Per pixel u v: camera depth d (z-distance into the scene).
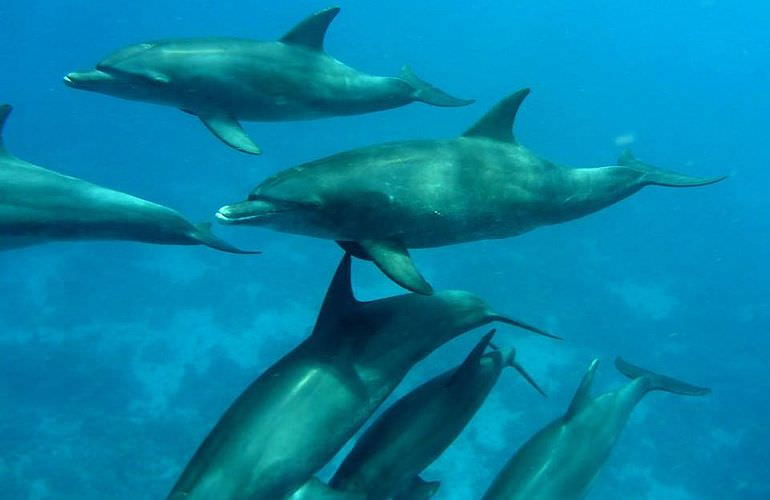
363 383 6.80
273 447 6.18
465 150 7.36
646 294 31.56
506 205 7.48
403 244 6.99
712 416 25.00
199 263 30.23
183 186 38.56
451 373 7.86
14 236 7.53
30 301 27.86
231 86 9.20
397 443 7.20
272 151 42.56
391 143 7.21
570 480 8.32
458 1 103.00
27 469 20.89
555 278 30.44
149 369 24.89
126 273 29.56
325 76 9.81
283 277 29.28
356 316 7.16
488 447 22.30
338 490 6.67
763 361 28.14
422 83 11.42
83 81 9.05
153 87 9.11
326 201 6.49
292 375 6.67
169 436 22.44
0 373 24.12
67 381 24.06
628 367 11.23
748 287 33.72
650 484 22.42
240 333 26.61
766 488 22.45
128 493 20.70
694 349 28.20
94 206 7.84
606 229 37.00
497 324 26.56
